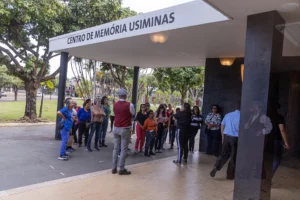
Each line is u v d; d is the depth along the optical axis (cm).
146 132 757
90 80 1717
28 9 1088
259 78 363
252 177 361
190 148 818
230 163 535
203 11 465
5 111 1927
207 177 551
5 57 1331
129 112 536
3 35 1278
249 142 367
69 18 1284
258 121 361
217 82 836
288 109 502
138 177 526
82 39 771
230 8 355
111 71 1534
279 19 362
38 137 962
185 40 623
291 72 482
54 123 1416
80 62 1641
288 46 396
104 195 421
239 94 786
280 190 424
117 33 647
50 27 1204
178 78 1625
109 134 1137
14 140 873
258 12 364
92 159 671
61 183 468
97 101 792
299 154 499
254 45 369
